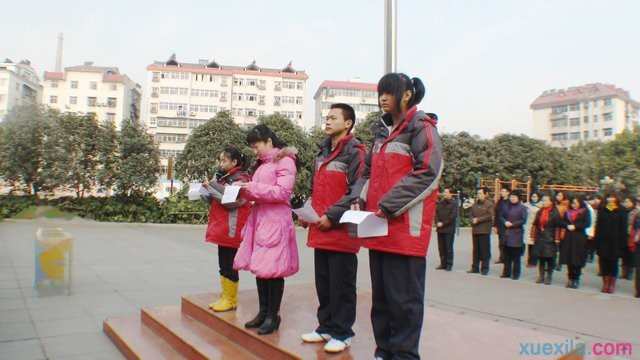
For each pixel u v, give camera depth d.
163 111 60.88
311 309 4.53
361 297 5.30
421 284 2.73
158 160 20.47
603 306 6.34
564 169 31.56
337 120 3.47
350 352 3.25
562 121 75.75
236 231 4.30
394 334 2.78
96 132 19.38
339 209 3.21
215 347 3.75
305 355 3.15
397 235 2.65
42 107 18.83
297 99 64.88
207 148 23.92
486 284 8.05
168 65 62.53
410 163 2.76
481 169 27.28
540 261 8.34
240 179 4.47
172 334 4.19
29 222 16.84
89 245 12.17
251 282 8.00
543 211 8.30
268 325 3.67
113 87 63.88
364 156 3.48
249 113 63.53
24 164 18.08
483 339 3.57
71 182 18.97
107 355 4.28
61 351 4.34
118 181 19.36
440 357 3.12
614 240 7.35
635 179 29.52
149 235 15.32
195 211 19.53
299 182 22.09
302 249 13.01
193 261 10.08
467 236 19.45
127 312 5.72
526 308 6.18
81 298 6.39
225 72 62.50
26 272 8.12
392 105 2.82
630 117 72.94
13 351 4.29
